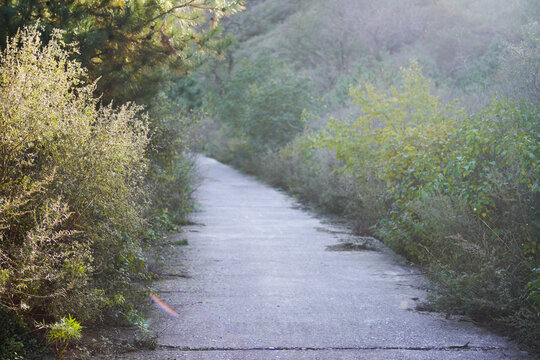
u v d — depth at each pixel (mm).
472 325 5836
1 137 4656
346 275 8156
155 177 10500
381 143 11453
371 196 11930
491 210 7379
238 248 10250
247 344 5191
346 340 5328
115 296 5430
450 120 9648
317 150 18344
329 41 51938
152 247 8430
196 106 30047
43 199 4902
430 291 7141
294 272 8312
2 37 6570
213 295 6922
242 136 33562
